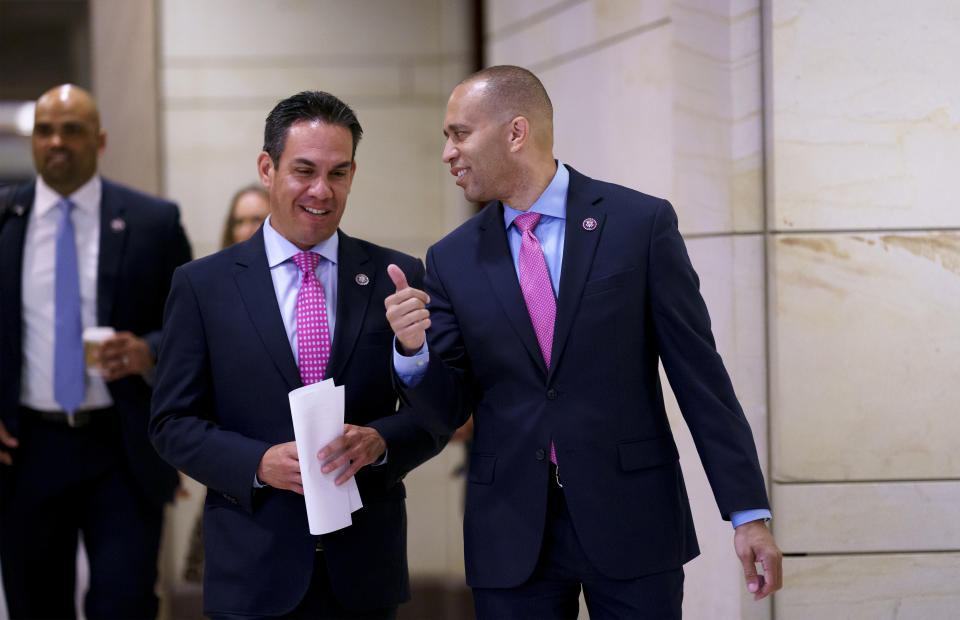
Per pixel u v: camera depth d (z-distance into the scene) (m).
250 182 9.86
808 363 5.35
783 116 5.33
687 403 4.10
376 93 10.08
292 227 4.37
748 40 5.44
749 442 4.07
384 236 10.16
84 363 5.96
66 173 6.04
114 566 5.88
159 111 9.74
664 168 6.19
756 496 3.99
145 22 9.48
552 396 4.09
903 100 5.33
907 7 5.32
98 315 6.08
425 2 10.09
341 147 4.33
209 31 9.83
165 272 6.32
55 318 5.99
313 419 4.10
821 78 5.33
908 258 5.35
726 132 5.50
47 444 5.96
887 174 5.34
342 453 4.14
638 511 4.07
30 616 6.03
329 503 4.12
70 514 6.12
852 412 5.35
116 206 6.26
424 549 10.01
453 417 4.15
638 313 4.14
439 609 9.07
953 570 5.38
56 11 9.59
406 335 3.96
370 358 4.49
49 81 9.63
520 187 4.27
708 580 5.79
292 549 4.32
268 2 9.91
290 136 4.31
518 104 4.23
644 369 4.17
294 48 9.95
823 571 5.36
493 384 4.20
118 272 6.14
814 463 5.35
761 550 3.97
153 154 9.53
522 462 4.12
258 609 4.30
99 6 9.42
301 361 4.45
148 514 6.08
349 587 4.36
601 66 6.83
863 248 5.34
